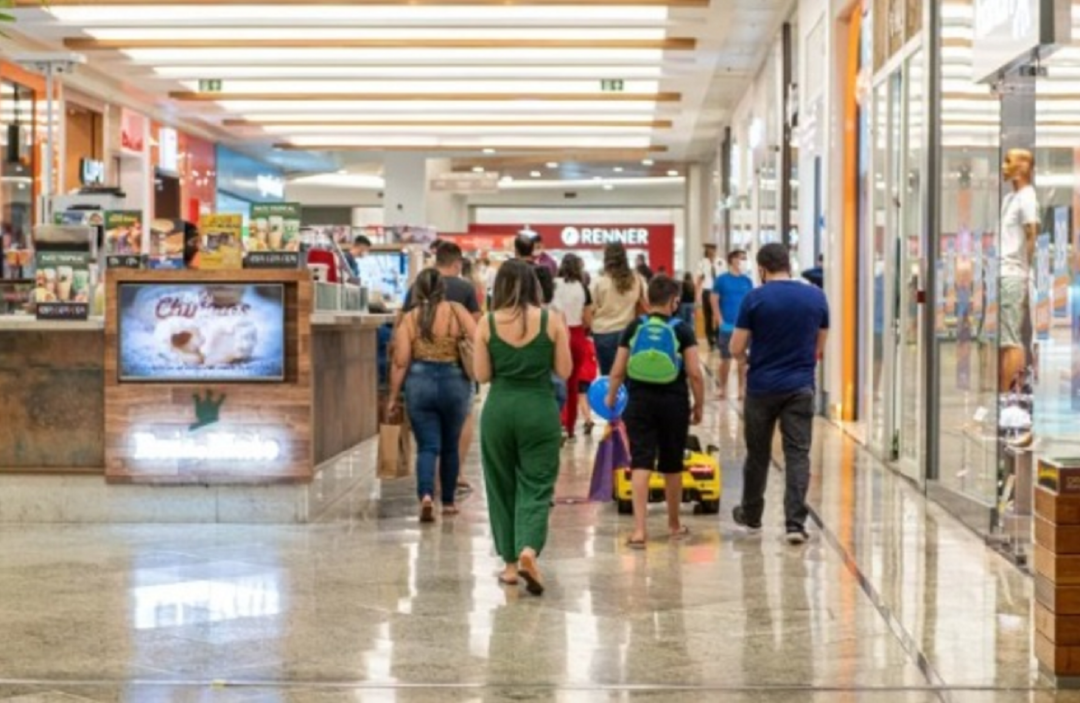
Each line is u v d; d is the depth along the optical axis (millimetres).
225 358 11648
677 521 11008
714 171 47250
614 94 33438
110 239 12414
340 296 13742
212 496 11734
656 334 10625
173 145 37594
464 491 13312
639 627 8023
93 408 11797
